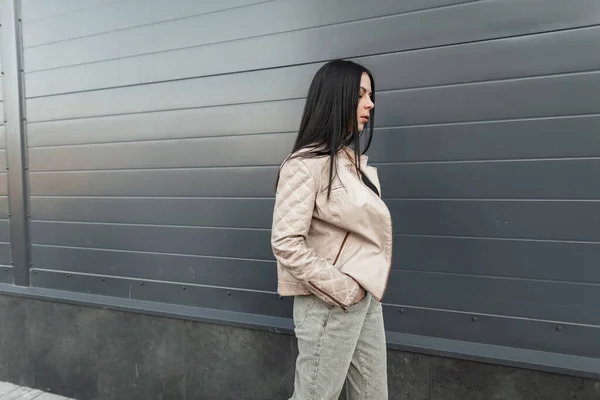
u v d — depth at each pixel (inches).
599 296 64.2
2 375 117.4
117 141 101.1
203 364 92.9
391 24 73.8
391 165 75.5
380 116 75.7
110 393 103.6
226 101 88.9
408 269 75.7
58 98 107.7
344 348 52.6
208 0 89.1
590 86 62.8
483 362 69.4
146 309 96.9
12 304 114.7
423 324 75.2
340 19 77.5
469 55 69.2
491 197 69.5
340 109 51.6
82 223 107.0
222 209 91.0
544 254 66.9
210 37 89.4
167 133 95.3
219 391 91.7
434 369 73.4
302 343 53.5
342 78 51.9
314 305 52.4
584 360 64.9
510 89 67.2
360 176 55.1
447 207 72.4
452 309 73.1
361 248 51.9
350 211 49.8
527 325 68.4
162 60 94.7
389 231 51.5
